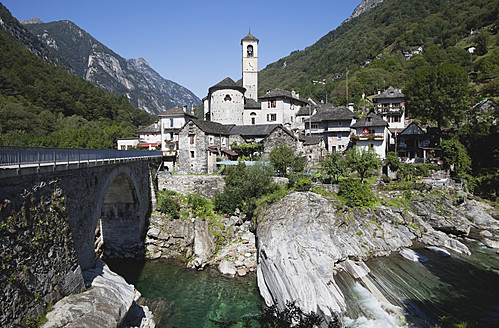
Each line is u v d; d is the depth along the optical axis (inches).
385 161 2014.0
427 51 4788.4
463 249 1379.2
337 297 979.9
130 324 857.5
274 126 2390.5
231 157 2278.5
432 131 2434.8
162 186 1824.6
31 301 584.4
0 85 3469.5
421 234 1526.8
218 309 1055.6
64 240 732.0
